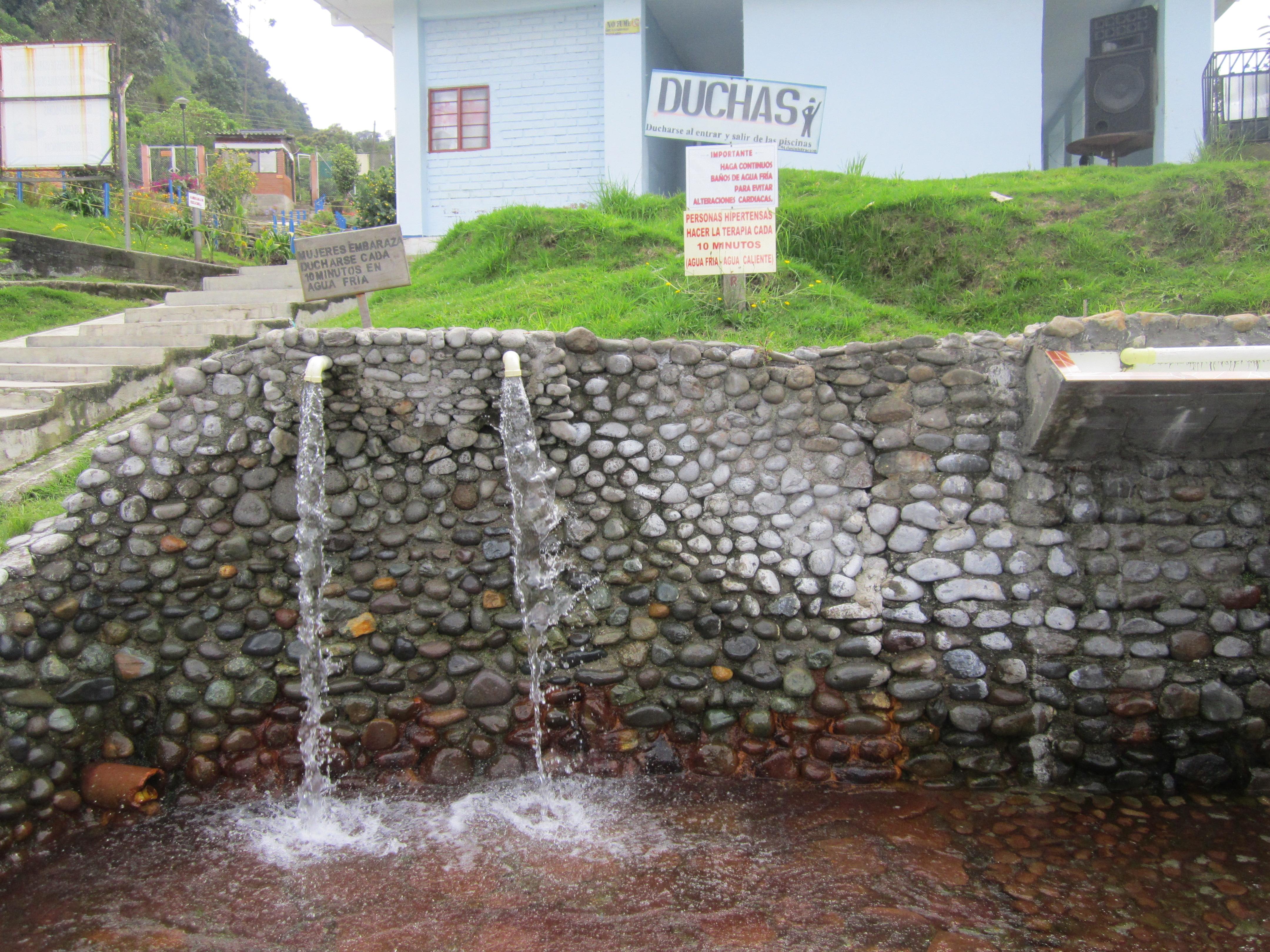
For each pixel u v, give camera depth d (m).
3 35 26.17
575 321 5.68
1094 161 12.76
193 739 4.07
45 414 5.43
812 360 4.33
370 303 7.45
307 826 3.81
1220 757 4.00
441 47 11.14
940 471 4.22
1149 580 4.07
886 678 4.14
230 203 15.55
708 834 3.67
